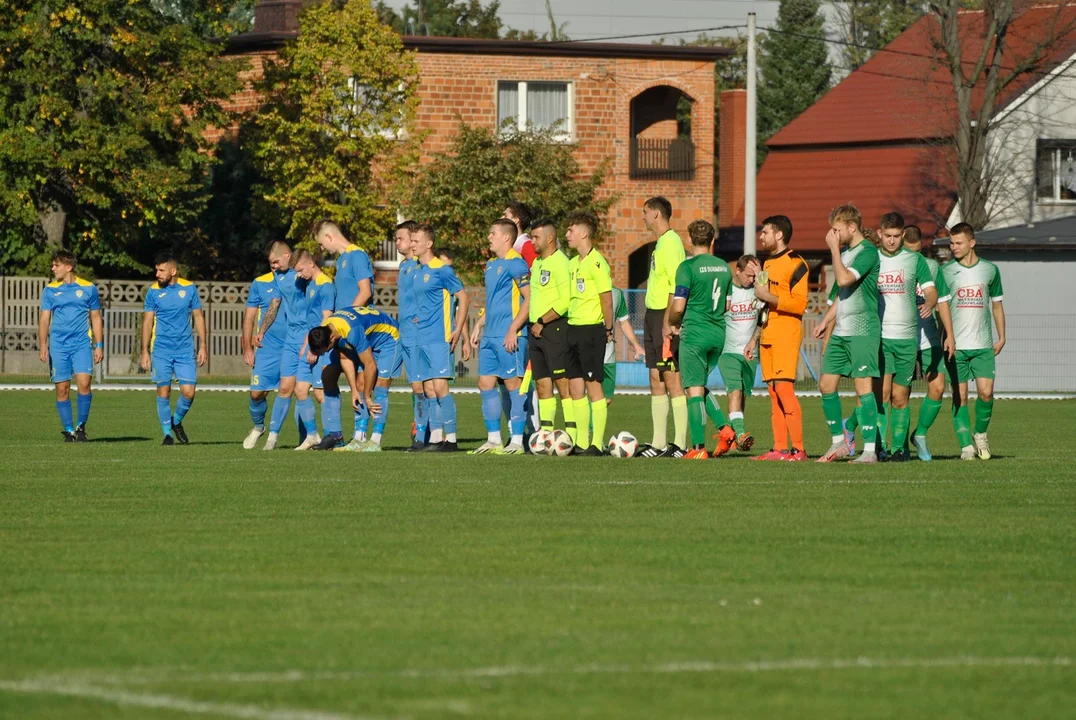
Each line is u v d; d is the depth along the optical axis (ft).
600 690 71.00
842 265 176.04
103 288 471.21
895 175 607.37
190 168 509.35
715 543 114.42
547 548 111.75
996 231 485.56
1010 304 468.75
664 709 67.82
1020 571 103.60
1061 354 454.40
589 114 584.81
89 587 95.96
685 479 158.81
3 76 480.64
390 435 247.91
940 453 211.82
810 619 87.40
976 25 607.78
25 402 340.18
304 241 519.19
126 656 77.25
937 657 78.33
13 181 485.15
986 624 86.43
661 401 192.75
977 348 189.88
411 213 518.37
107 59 496.64
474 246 513.04
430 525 123.34
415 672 74.13
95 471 168.14
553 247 190.60
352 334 194.18
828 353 180.75
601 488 149.79
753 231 475.72
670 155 596.70
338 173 517.96
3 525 122.83
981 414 191.72
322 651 78.48
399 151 542.98
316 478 159.63
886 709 68.44
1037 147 566.36
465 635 82.48
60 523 124.16
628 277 603.26
